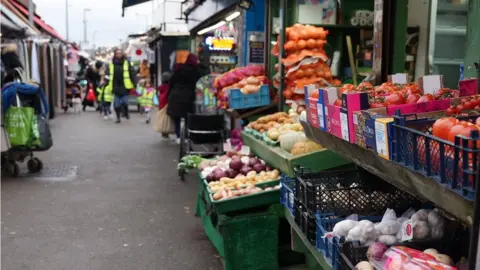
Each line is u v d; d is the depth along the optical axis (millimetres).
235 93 7133
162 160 9961
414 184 2072
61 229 5629
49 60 17312
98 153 10719
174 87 11047
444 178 1783
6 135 8008
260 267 4309
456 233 2578
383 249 2428
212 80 10398
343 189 3230
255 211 4414
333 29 7199
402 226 2625
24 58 13078
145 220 6008
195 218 6113
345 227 2738
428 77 3295
